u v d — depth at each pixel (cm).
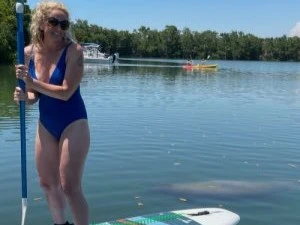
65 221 451
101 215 643
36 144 436
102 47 11625
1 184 762
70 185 418
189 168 898
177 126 1363
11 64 5594
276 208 693
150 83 3191
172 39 13188
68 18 414
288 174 878
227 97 2339
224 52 13488
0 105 1753
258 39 13850
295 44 13912
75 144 416
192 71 5478
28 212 645
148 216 579
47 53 419
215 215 587
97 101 1988
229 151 1058
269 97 2408
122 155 981
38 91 419
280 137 1241
